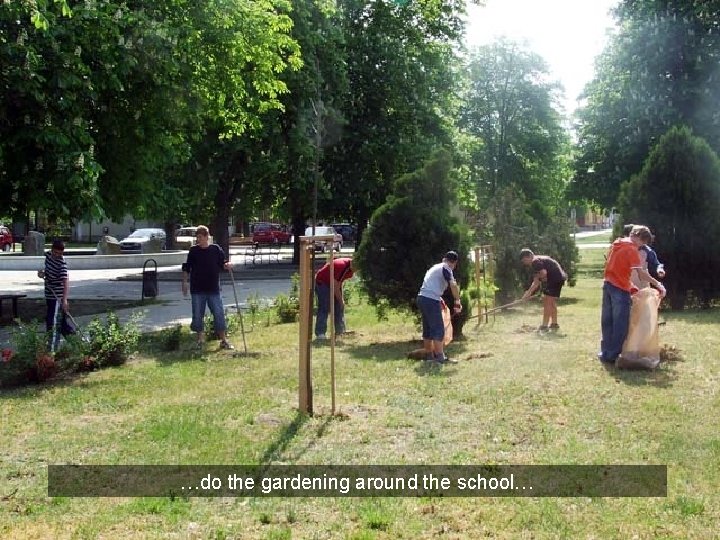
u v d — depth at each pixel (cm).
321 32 3177
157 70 1634
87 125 1628
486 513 520
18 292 2542
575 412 794
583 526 495
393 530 494
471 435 716
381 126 3609
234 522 514
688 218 1812
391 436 717
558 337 1366
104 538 489
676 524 496
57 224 1653
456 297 1159
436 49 3866
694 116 3253
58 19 1434
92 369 1117
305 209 3609
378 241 1391
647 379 952
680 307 1850
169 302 2181
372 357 1190
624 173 3534
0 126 1423
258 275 3409
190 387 971
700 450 652
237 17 1950
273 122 3086
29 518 529
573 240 2417
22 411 851
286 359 1188
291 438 712
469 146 4256
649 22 3312
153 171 1997
